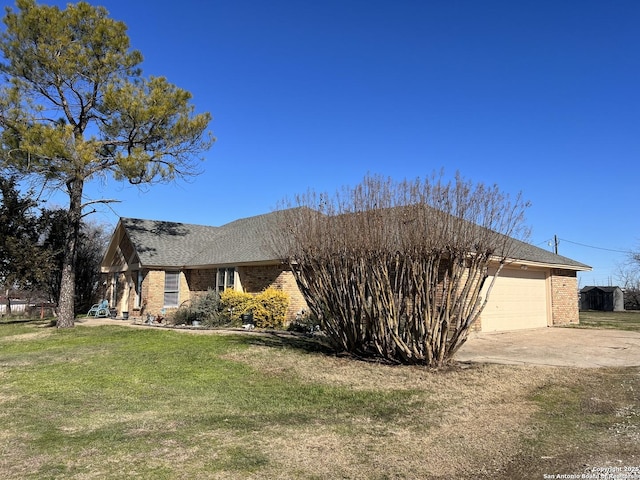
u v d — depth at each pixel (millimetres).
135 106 17516
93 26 18453
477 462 4805
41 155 16328
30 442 5305
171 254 23266
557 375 9094
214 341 13523
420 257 9305
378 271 9820
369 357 10695
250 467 4594
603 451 5055
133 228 24234
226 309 18469
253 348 12117
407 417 6465
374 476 4449
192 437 5500
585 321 23703
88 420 6242
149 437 5492
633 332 17281
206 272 22266
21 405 7008
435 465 4727
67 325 19141
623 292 43656
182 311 19500
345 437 5578
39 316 28422
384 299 9789
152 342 13789
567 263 20750
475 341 14227
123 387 8281
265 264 18906
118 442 5297
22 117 17422
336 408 6945
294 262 11422
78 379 8938
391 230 9711
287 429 5867
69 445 5191
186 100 19031
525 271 18766
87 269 27297
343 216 10461
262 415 6562
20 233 21484
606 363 10453
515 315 17812
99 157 18453
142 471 4461
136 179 18938
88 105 19328
